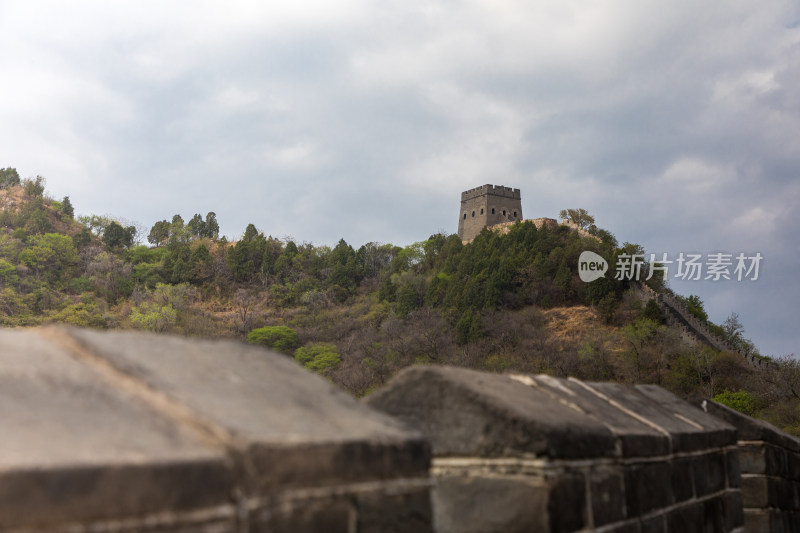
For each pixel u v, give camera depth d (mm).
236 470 1431
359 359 80312
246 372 1997
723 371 63000
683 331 77062
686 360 64250
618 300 86250
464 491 2703
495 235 101250
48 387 1436
